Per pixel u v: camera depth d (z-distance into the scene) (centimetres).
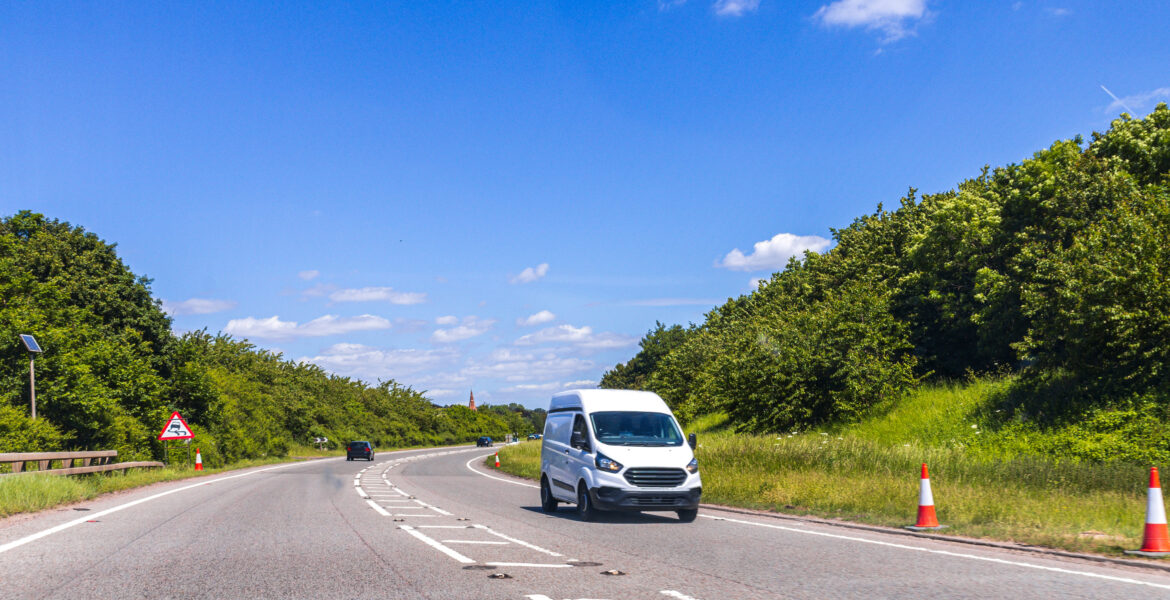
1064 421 2578
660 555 984
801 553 1002
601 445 1469
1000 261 3672
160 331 4472
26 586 750
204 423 4588
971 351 3909
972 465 1988
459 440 13600
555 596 717
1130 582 783
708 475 2098
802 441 2352
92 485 2028
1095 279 2586
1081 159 3366
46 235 4231
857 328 3681
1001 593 729
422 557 952
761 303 6550
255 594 718
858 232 5731
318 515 1482
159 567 864
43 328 3306
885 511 1470
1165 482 1736
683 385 6112
